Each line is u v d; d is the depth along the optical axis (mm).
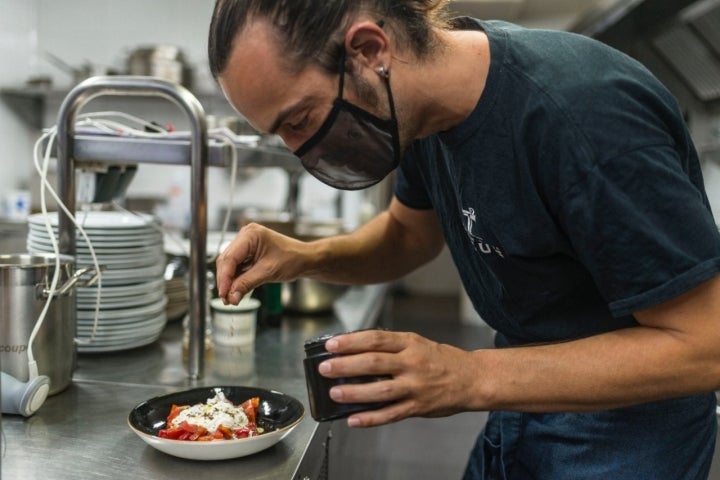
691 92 3688
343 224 2686
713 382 783
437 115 895
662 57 3643
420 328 5227
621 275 785
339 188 978
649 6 3115
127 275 1386
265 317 1764
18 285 1062
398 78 831
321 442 1105
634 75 851
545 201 885
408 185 1359
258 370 1365
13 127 4285
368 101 824
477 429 3416
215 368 1369
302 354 1494
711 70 3354
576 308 1016
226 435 935
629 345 787
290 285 1883
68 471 876
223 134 1419
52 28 4449
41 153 1396
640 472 1024
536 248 932
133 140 1260
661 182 767
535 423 1167
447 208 1132
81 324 1368
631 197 770
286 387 1262
